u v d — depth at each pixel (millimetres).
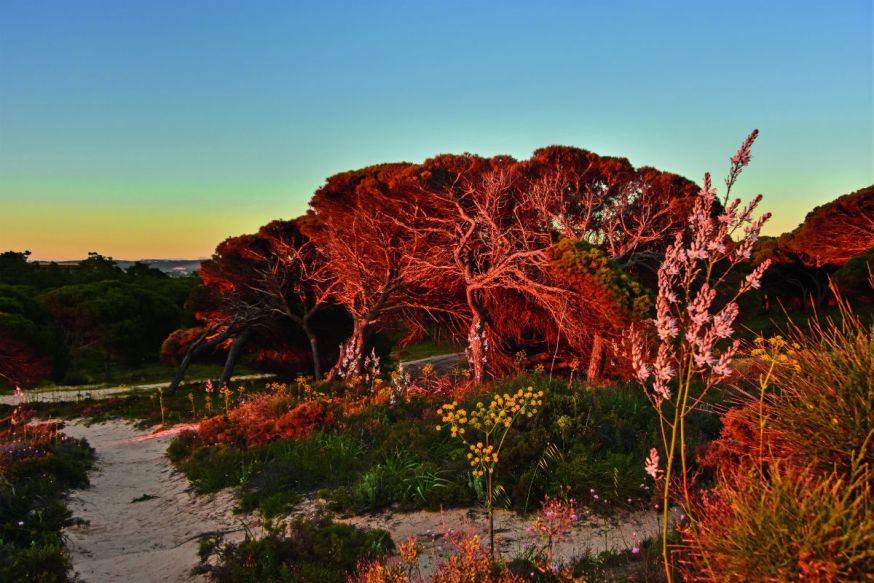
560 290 18266
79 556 8523
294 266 32969
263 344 38000
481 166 25031
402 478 9555
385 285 26125
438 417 12141
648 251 22734
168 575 7324
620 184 23531
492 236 22000
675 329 2883
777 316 39125
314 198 29500
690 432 9141
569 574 4816
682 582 4141
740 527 2990
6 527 8812
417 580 5676
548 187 22203
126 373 50250
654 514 7098
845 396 3484
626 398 11477
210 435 15227
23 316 35688
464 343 29531
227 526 9500
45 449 14656
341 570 6414
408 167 25719
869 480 3123
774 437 4031
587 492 7934
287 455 12031
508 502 8219
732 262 2766
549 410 10492
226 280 35375
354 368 22156
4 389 40156
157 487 12805
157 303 53875
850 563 2572
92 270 97688
